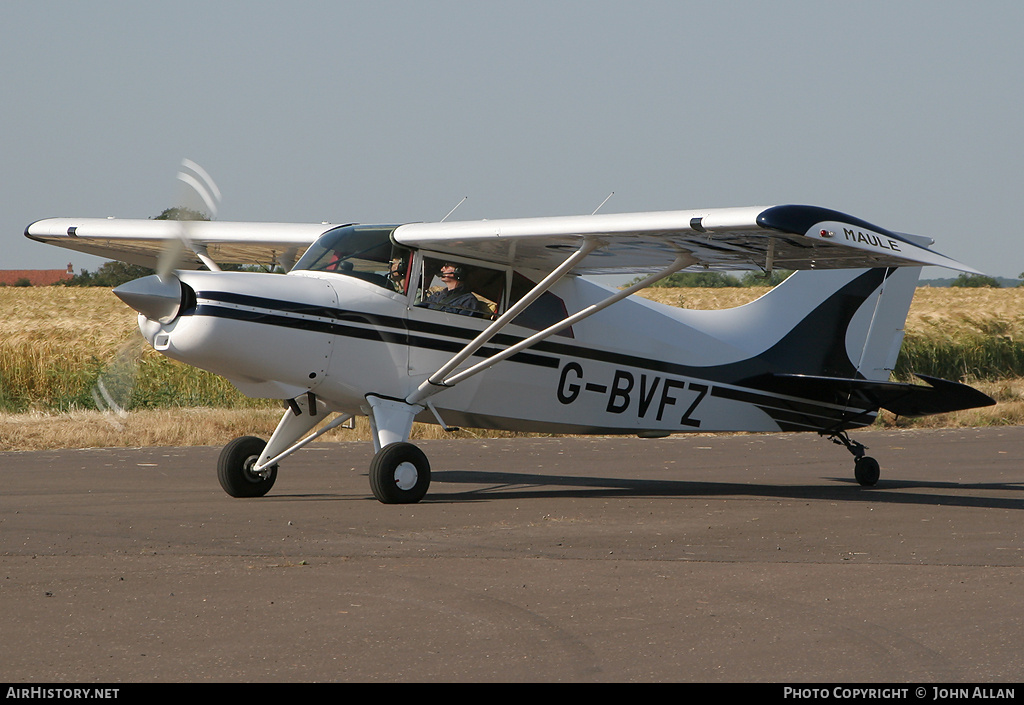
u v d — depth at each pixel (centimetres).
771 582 1242
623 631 1012
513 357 2119
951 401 2284
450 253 2053
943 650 949
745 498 2100
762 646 962
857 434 3794
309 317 1895
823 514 1856
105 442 3189
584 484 2356
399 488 1934
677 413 2341
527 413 2158
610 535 1597
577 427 2231
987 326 6381
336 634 998
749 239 1653
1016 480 2472
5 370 4344
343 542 1520
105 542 1512
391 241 2016
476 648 953
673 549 1475
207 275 1861
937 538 1591
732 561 1382
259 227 2297
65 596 1152
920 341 6019
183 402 4141
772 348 2461
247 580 1243
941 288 12150
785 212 1513
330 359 1927
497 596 1160
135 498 2023
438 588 1200
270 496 2069
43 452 2941
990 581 1254
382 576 1269
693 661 915
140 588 1195
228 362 1842
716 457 3009
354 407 2038
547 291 2169
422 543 1513
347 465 2684
